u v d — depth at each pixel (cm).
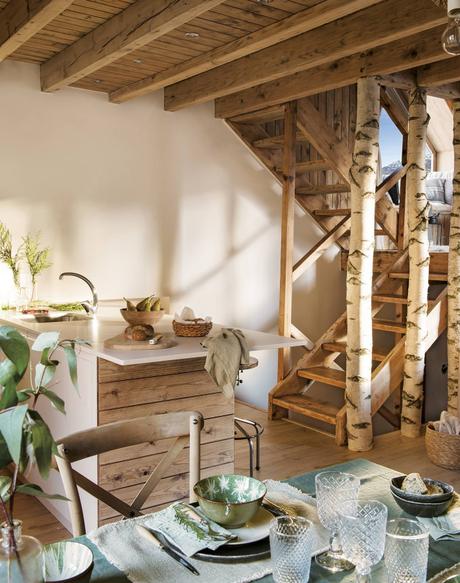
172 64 439
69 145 490
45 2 311
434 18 325
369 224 439
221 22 360
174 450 203
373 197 438
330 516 138
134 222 526
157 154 535
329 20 333
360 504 135
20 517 346
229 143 573
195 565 133
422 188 468
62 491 330
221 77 475
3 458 97
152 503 317
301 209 626
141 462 313
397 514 158
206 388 332
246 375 605
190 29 371
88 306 450
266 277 607
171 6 316
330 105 585
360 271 441
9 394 98
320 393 647
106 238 513
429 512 154
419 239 471
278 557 120
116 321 414
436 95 471
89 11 360
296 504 161
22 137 469
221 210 573
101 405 302
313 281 641
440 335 521
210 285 573
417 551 117
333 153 533
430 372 528
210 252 570
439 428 429
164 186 541
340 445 465
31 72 469
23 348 98
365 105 429
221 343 305
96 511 302
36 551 106
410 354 483
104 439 191
